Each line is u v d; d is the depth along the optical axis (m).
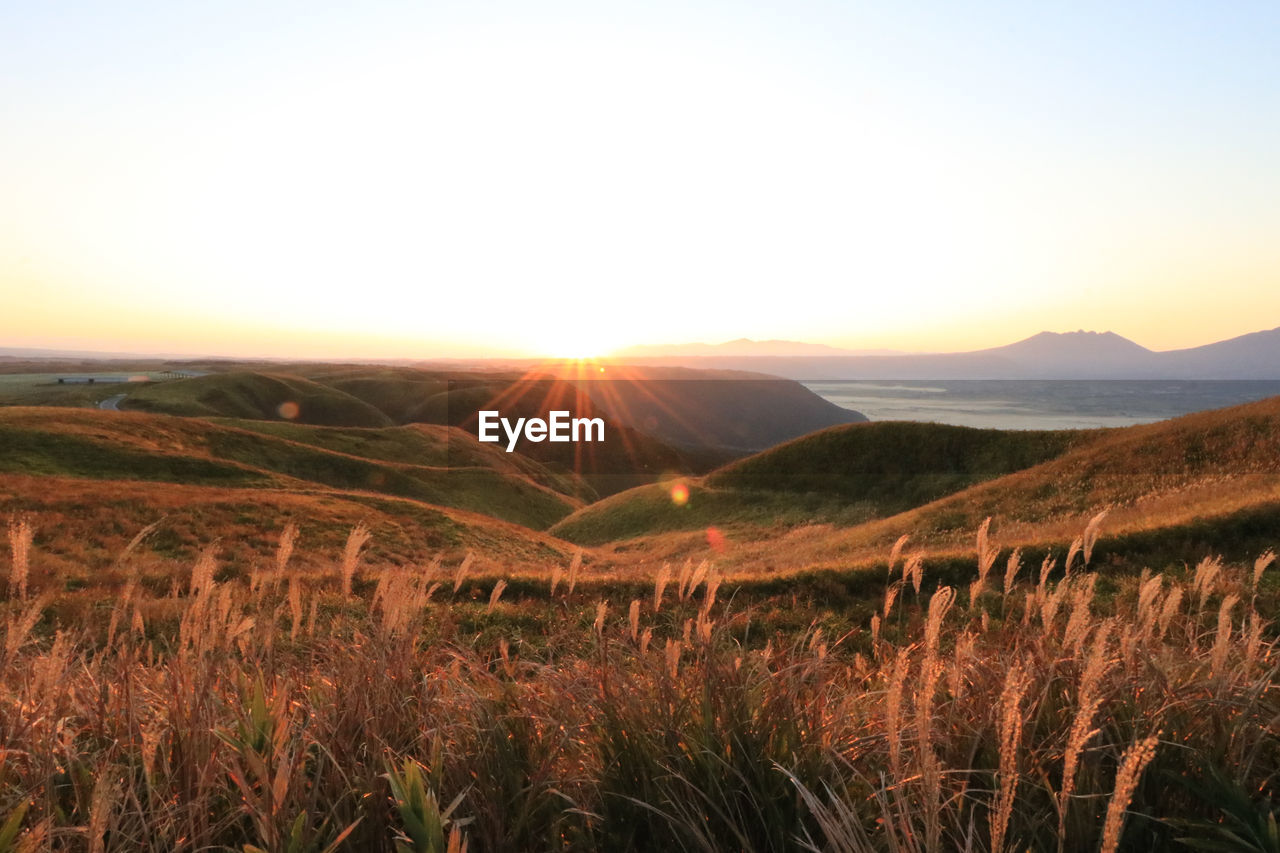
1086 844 2.10
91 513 26.00
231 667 2.93
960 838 2.05
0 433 44.84
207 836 2.12
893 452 49.94
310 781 2.53
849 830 1.94
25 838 1.86
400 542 31.61
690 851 2.22
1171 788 2.37
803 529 41.91
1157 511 19.70
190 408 114.56
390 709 2.71
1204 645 3.62
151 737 2.24
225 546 25.47
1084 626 2.69
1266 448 26.64
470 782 2.48
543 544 39.03
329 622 4.29
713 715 2.58
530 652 4.24
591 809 2.49
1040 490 30.12
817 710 2.85
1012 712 1.76
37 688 2.52
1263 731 2.43
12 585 2.56
